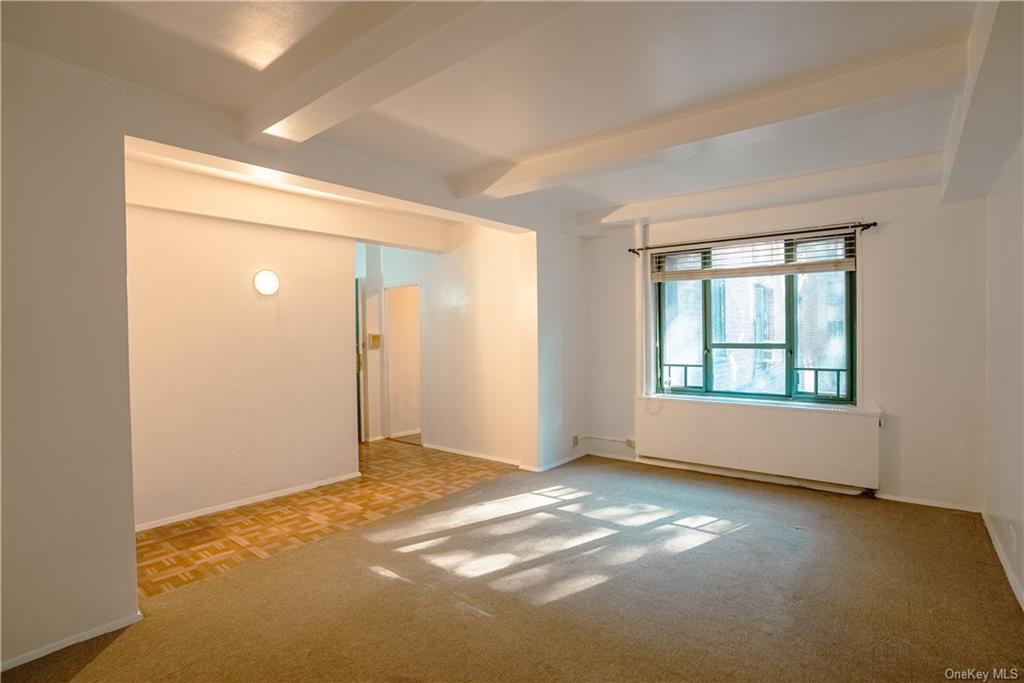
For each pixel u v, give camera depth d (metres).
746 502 4.19
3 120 2.15
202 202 3.99
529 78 2.53
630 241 5.56
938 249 4.03
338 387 4.98
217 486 4.14
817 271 4.53
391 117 2.98
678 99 2.77
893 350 4.22
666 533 3.55
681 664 2.14
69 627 2.31
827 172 4.01
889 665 2.12
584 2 1.92
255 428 4.38
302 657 2.22
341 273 5.02
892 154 3.64
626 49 2.27
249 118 2.86
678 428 5.16
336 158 3.40
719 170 3.97
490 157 3.65
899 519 3.77
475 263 5.86
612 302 5.70
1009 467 2.96
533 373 5.23
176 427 3.95
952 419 4.00
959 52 2.26
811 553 3.21
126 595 2.48
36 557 2.23
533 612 2.55
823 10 2.00
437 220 5.89
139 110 2.56
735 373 5.12
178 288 3.98
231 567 3.09
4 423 2.15
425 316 6.43
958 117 2.69
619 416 5.70
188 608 2.62
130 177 3.64
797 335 4.77
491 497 4.39
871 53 2.33
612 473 5.09
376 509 4.13
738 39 2.20
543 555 3.22
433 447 6.37
